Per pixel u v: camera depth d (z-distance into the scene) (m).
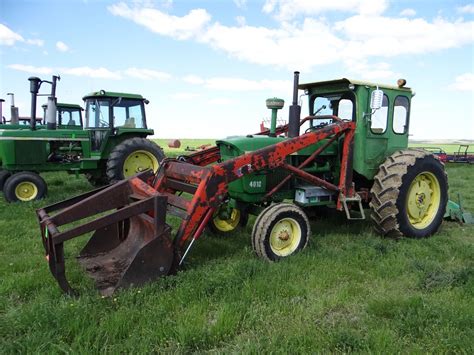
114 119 9.70
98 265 4.14
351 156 5.22
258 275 3.81
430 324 2.96
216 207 4.14
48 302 3.20
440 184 5.59
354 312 3.28
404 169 5.17
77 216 3.95
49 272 3.89
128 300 3.26
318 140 4.90
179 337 2.75
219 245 4.94
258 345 2.65
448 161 19.61
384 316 3.20
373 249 4.69
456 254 4.66
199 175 4.15
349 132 5.16
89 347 2.62
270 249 4.32
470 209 7.39
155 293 3.41
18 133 8.37
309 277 3.82
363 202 5.93
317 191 5.06
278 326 2.98
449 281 3.75
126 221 4.55
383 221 5.21
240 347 2.66
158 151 9.36
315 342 2.72
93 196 4.09
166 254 3.67
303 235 4.57
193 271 3.85
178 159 5.12
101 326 2.83
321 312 3.21
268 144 4.95
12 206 7.42
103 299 3.25
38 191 8.09
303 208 6.18
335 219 6.32
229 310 3.07
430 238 5.36
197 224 4.04
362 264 4.29
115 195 4.23
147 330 2.82
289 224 4.50
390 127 5.68
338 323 3.08
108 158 9.01
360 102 5.30
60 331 2.79
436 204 5.62
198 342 2.76
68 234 3.30
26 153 8.43
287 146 4.64
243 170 4.31
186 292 3.39
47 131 8.70
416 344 2.74
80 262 4.24
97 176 9.66
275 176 5.05
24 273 3.93
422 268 4.12
